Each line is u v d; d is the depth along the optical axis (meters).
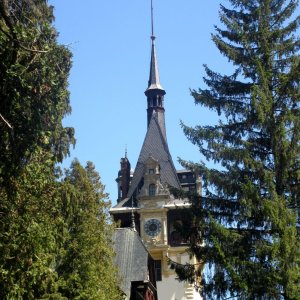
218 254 25.42
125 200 71.19
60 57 18.23
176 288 64.38
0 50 14.70
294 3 29.00
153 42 84.25
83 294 25.88
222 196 27.20
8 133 15.52
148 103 80.19
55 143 22.48
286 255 23.84
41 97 16.20
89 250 27.08
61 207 23.34
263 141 27.52
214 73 29.05
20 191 17.14
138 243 44.88
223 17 28.91
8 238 16.52
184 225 28.09
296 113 26.73
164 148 75.00
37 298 18.83
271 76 27.83
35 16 20.34
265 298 24.33
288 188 26.03
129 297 40.47
